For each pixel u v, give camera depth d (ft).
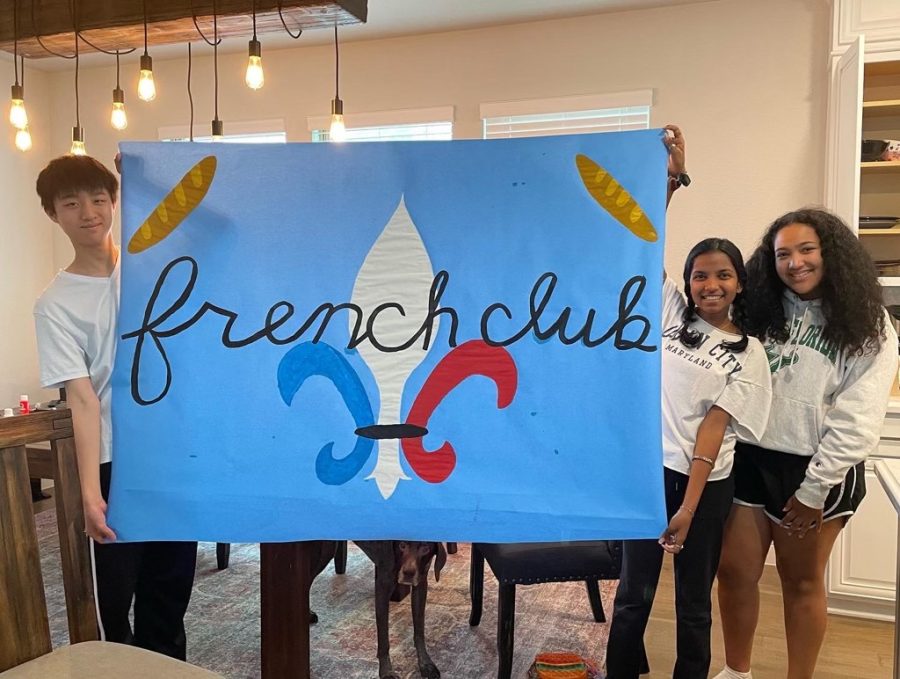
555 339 4.50
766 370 5.62
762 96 10.66
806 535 6.02
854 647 8.07
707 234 11.09
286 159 4.63
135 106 14.47
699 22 10.89
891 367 5.82
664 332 6.06
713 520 5.75
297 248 4.63
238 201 4.64
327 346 4.60
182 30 8.82
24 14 8.89
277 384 4.59
